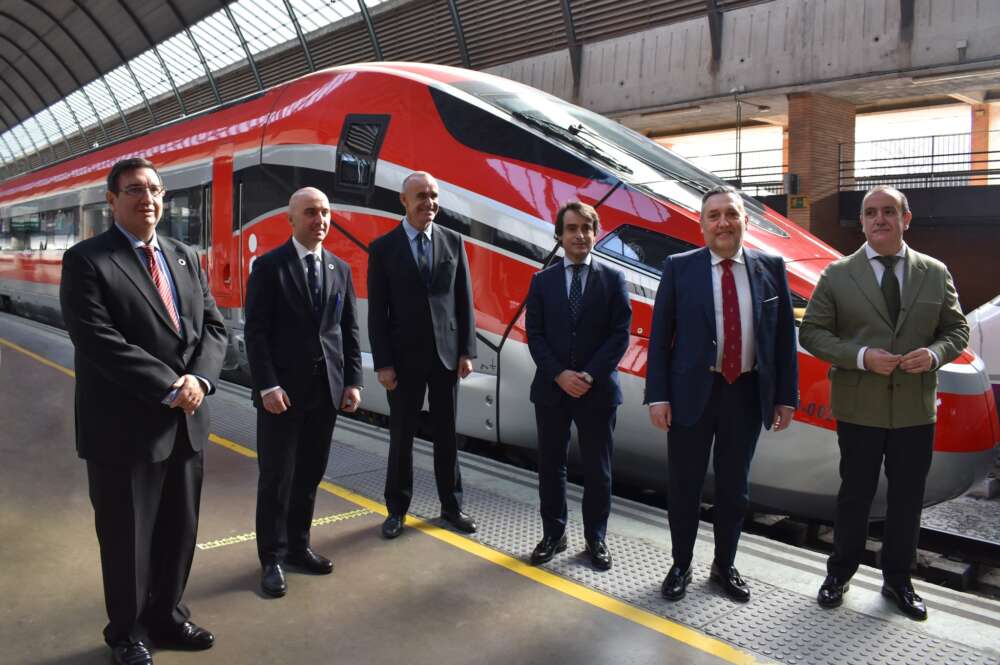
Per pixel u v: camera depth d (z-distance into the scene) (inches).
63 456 187.0
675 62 515.5
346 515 147.2
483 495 157.9
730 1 484.7
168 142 314.0
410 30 677.9
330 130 219.1
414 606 111.3
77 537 136.3
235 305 258.5
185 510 98.0
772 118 604.4
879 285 111.3
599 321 126.4
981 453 145.6
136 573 93.0
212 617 107.6
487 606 111.4
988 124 618.2
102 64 1187.3
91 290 88.5
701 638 102.4
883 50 435.5
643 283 161.0
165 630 98.9
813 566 124.1
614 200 169.8
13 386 263.4
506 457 200.5
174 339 94.1
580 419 126.1
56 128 1573.6
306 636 102.7
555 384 126.6
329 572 122.3
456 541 135.0
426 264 135.9
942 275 111.5
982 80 436.5
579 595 114.9
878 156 604.1
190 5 893.2
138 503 92.8
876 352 107.0
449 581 119.5
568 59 569.9
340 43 764.6
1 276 555.5
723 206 112.0
